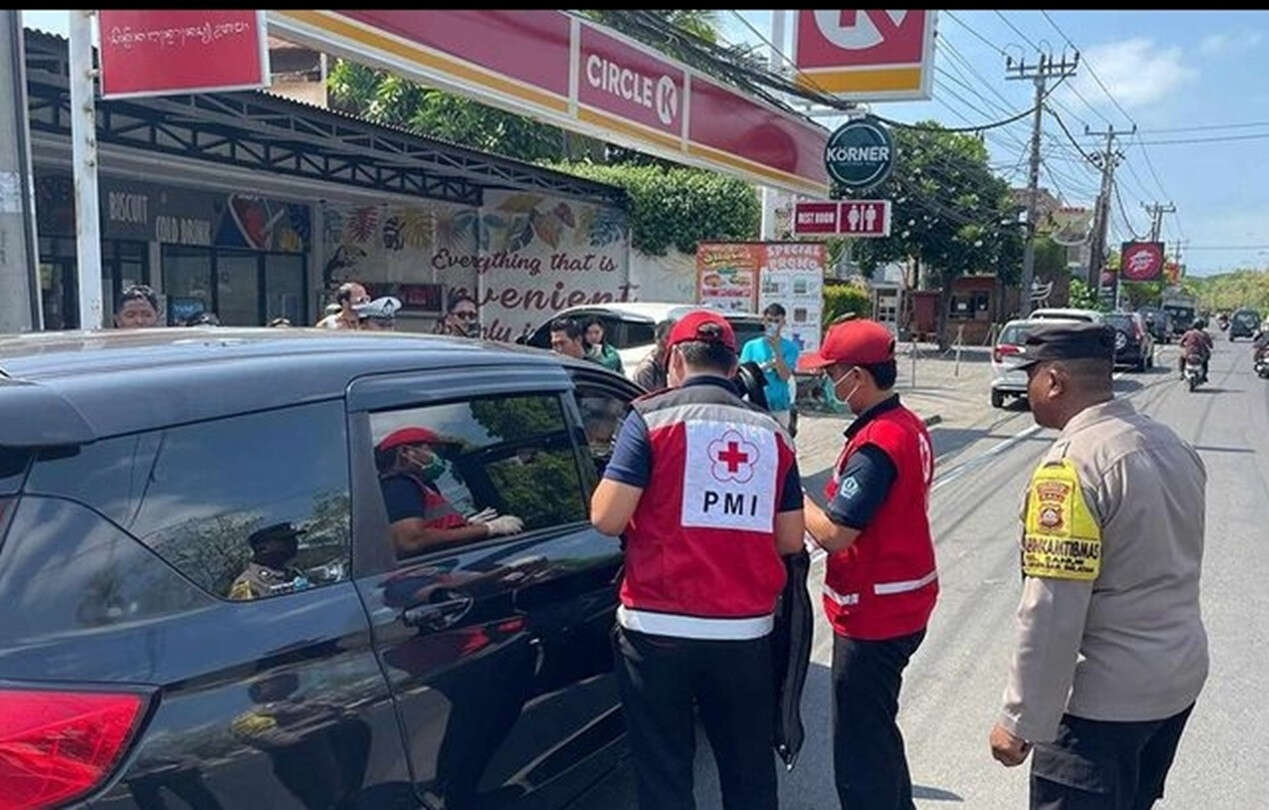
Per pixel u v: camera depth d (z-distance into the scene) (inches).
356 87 904.9
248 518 82.2
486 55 280.4
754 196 723.4
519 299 711.7
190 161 482.0
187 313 272.5
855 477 111.3
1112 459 87.0
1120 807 91.6
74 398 74.9
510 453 114.7
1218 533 319.9
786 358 363.9
